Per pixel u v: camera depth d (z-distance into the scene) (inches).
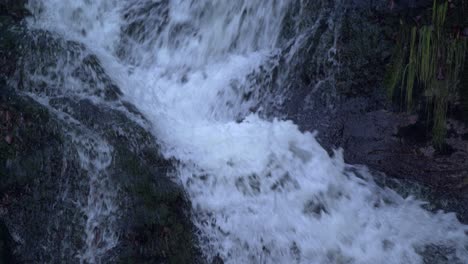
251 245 173.8
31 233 178.4
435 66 183.3
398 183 192.9
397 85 189.9
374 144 196.4
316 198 181.9
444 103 185.9
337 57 197.9
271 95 209.3
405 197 189.6
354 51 195.2
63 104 188.7
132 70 219.1
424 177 193.8
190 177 180.7
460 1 178.9
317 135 199.9
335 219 178.1
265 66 211.9
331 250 172.9
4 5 211.8
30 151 182.5
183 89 215.2
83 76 197.5
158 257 171.2
